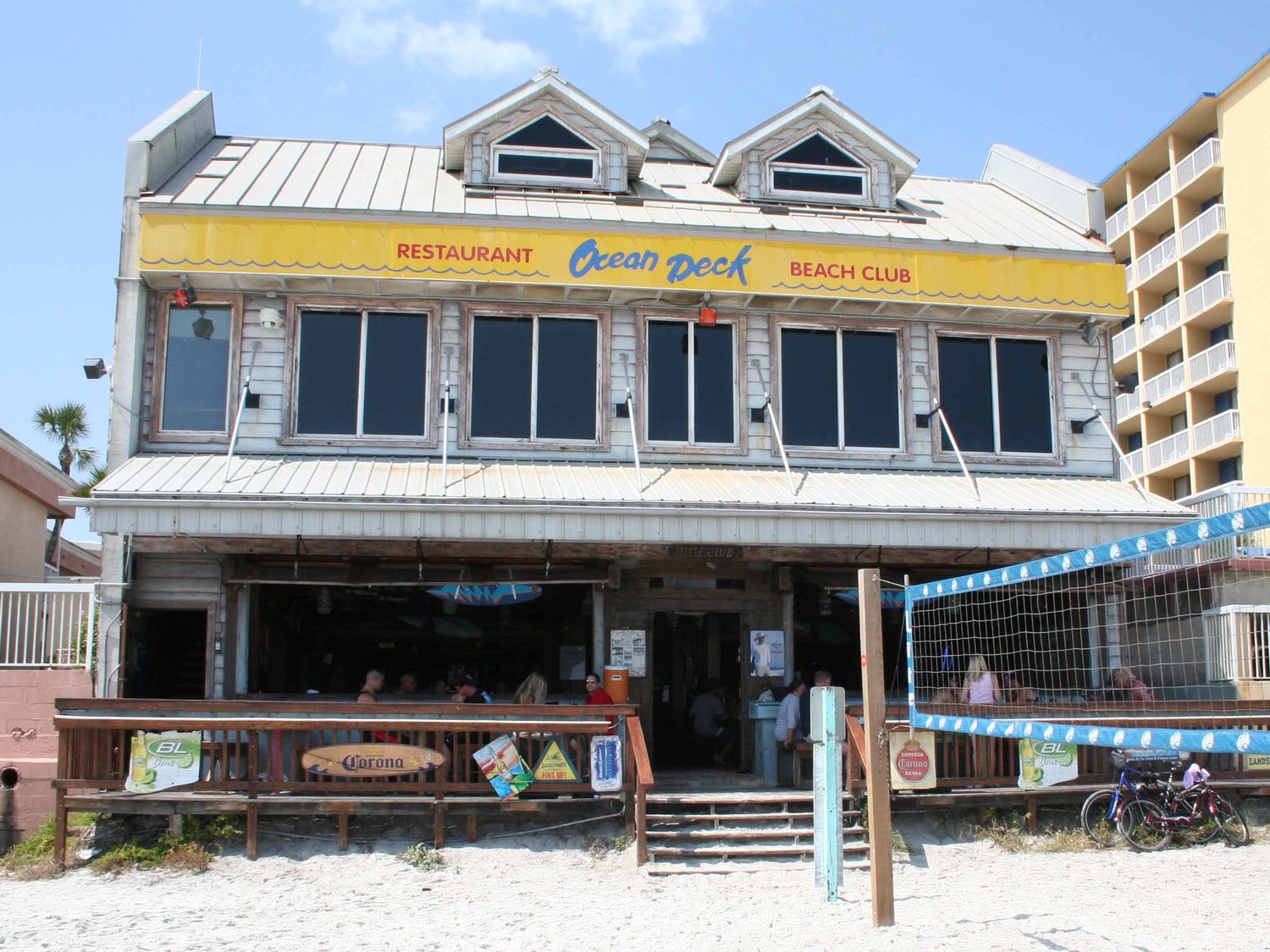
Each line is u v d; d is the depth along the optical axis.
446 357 15.72
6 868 12.19
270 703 12.30
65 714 12.18
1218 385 38.38
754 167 18.00
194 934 9.48
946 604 17.00
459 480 14.45
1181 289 39.59
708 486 14.85
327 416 15.49
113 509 13.05
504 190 17.30
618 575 15.41
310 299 15.58
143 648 15.12
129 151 15.40
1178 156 40.84
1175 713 13.52
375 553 14.74
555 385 15.99
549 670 17.58
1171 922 9.52
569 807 12.69
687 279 15.75
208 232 14.97
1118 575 16.55
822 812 10.38
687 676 17.48
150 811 12.12
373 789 12.33
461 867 11.81
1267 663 16.44
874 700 9.57
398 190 16.91
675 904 10.50
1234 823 12.92
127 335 14.98
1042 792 13.20
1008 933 9.15
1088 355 17.17
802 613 17.86
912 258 16.30
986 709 13.34
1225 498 19.00
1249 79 37.09
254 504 13.16
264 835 12.46
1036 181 19.80
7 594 14.35
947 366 16.91
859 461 16.36
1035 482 16.33
